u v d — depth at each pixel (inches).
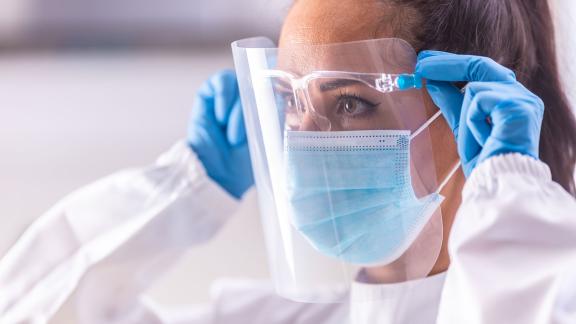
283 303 60.9
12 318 51.6
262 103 42.9
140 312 57.5
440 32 42.7
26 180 119.5
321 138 41.3
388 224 41.9
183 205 57.2
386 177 41.3
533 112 35.5
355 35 42.0
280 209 43.6
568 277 30.3
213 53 179.8
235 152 59.9
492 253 32.2
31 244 54.7
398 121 40.8
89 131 140.0
